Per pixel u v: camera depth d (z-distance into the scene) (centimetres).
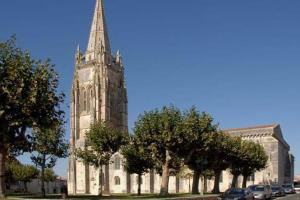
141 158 8119
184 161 6291
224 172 11944
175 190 11956
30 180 12781
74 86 14938
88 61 14912
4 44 4003
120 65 15462
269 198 6288
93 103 14438
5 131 4044
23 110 3934
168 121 6116
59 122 4272
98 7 15400
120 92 15325
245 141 8881
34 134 4703
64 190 5916
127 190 12606
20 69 3953
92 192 12725
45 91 4075
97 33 15112
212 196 5325
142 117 6341
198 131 6194
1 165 4050
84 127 14638
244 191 5116
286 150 14012
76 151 8119
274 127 12700
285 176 13575
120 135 7531
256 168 8994
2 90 3881
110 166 13000
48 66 4125
